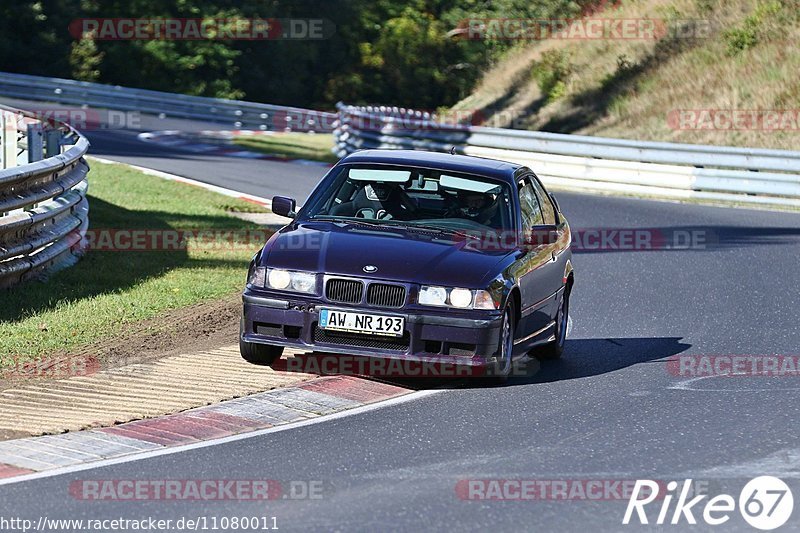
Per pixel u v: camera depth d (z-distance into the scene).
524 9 154.50
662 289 45.03
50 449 21.94
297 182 74.81
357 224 29.89
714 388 28.98
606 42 126.12
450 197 30.72
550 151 85.31
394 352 27.34
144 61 161.75
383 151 32.78
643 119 109.44
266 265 28.17
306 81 187.75
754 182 75.06
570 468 21.45
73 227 41.66
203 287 39.41
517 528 18.06
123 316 34.25
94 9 161.25
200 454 21.92
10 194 36.25
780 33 109.19
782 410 26.64
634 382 29.59
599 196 77.50
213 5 173.00
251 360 29.38
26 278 37.62
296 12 185.62
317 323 27.56
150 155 85.81
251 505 18.86
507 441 23.31
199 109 123.12
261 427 24.00
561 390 28.42
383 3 196.88
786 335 36.50
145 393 26.33
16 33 154.25
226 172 77.88
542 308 31.31
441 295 27.31
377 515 18.44
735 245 56.78
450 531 17.78
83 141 48.03
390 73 192.00
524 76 132.25
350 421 24.66
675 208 71.50
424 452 22.31
